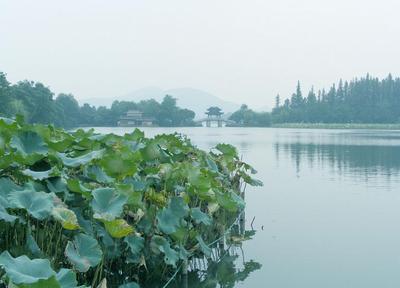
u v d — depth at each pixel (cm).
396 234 773
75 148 643
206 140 3784
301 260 646
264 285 554
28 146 518
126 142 777
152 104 9994
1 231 454
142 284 569
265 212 956
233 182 1040
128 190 494
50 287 295
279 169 1747
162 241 546
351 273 589
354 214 931
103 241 482
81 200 501
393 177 1496
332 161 2056
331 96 10912
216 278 583
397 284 548
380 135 5584
